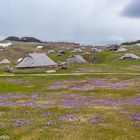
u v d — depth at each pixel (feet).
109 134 99.55
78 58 609.01
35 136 97.71
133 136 97.71
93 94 208.33
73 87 254.47
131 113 133.08
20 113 137.59
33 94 211.20
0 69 445.37
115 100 176.14
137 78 317.42
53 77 332.80
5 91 231.50
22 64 463.42
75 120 119.24
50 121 118.11
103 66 485.56
